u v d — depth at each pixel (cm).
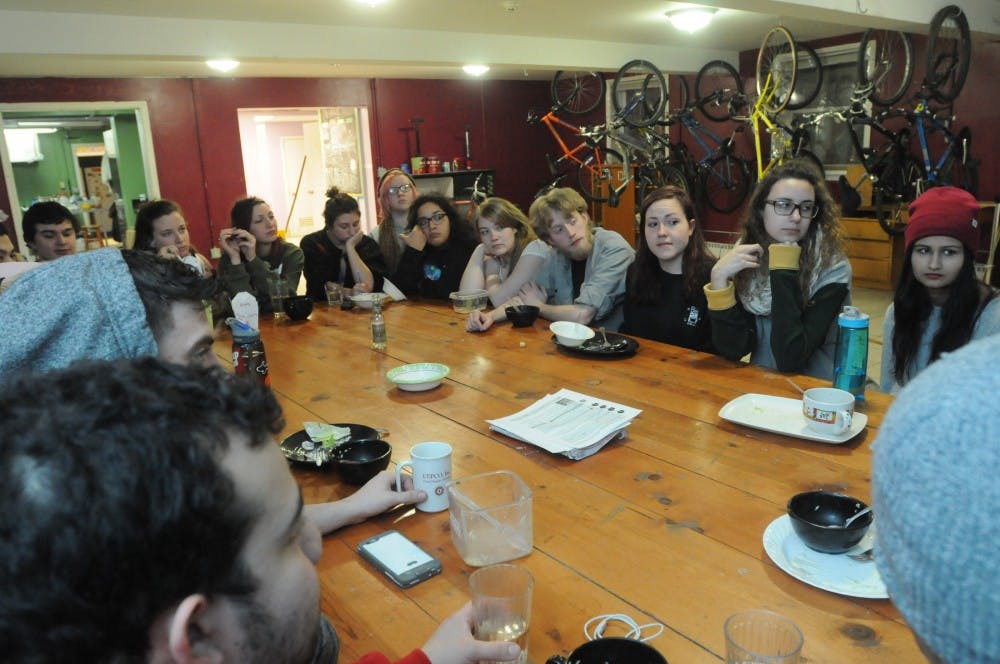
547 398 176
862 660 83
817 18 469
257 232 345
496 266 330
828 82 763
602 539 113
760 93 642
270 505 47
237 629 46
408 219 355
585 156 900
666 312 248
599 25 623
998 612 30
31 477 38
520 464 142
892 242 655
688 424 159
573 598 98
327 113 954
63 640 37
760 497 123
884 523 37
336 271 370
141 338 75
